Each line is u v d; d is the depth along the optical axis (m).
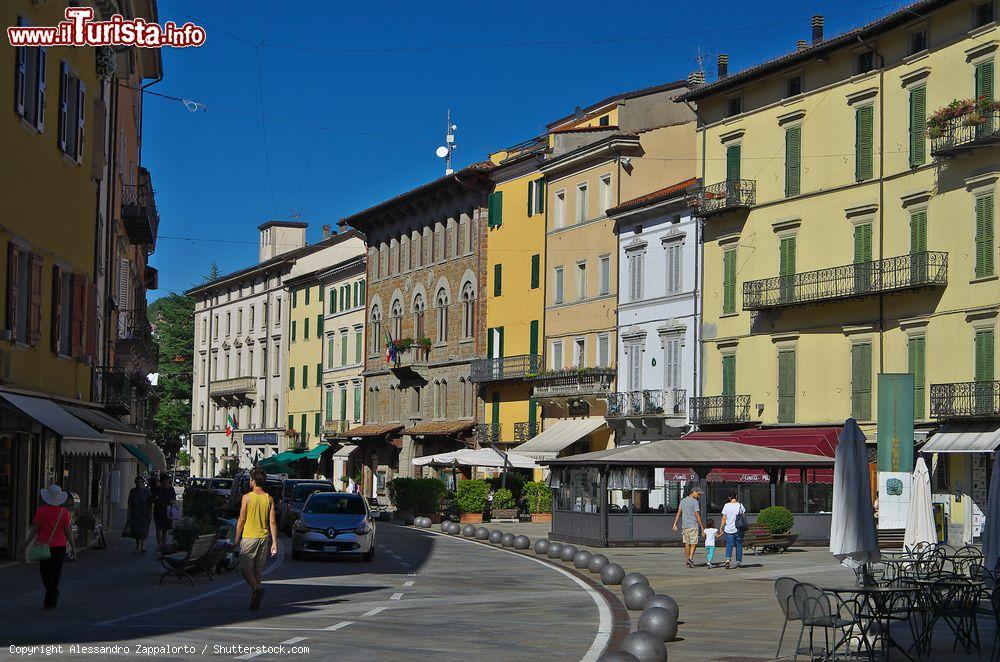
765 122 50.16
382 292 83.25
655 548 40.84
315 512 33.41
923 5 41.97
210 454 114.12
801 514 41.62
